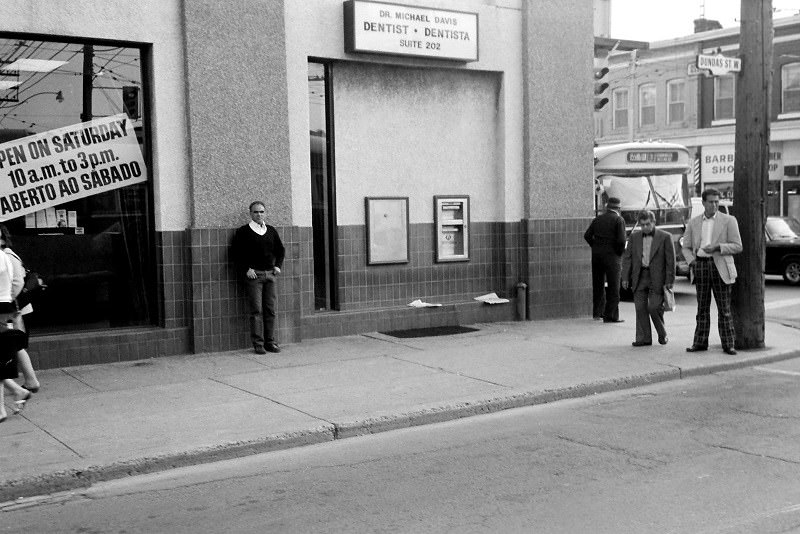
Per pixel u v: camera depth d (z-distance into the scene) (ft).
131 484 21.93
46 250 34.88
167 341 36.73
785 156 122.21
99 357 35.19
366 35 41.19
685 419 27.81
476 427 27.35
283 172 39.14
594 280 49.24
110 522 19.08
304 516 19.04
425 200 45.47
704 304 39.01
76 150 35.35
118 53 36.09
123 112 36.37
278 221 39.11
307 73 40.42
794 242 74.08
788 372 36.45
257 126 38.29
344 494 20.58
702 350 39.14
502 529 17.85
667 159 66.44
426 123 45.29
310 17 40.34
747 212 39.73
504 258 47.83
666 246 39.63
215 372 33.86
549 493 20.26
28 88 34.32
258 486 21.44
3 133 33.94
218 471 22.90
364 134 43.27
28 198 34.42
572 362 36.19
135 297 36.91
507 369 34.65
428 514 18.95
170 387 31.30
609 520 18.25
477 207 47.32
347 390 30.83
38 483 21.22
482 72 46.88
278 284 39.11
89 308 35.86
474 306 46.39
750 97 39.34
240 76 37.76
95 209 35.91
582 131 49.52
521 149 47.91
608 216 47.93
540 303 48.26
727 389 32.83
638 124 132.87
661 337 40.65
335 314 41.86
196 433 25.18
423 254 45.47
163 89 36.35
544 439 25.53
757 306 40.04
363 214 43.42
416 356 37.29
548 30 47.93
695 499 19.61
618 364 35.86
